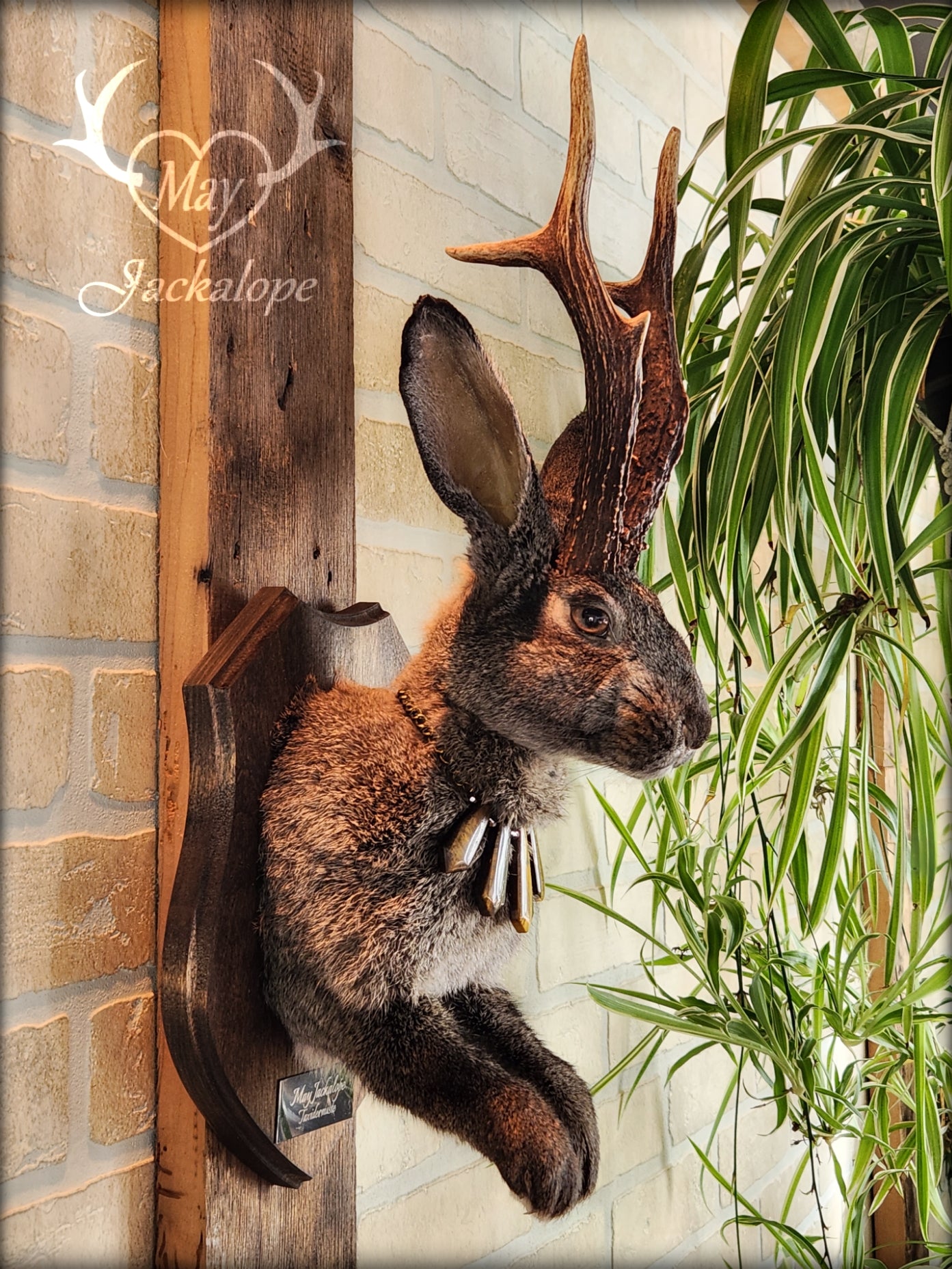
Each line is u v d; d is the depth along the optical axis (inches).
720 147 51.0
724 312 50.7
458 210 34.7
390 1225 29.9
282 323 24.9
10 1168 20.1
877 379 32.5
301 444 25.4
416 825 22.4
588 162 24.8
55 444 21.4
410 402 22.7
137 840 22.9
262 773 22.6
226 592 23.2
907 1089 48.8
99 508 22.3
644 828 43.2
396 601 31.5
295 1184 23.3
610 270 42.1
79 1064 21.5
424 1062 21.5
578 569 24.2
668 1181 42.8
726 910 36.4
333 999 21.7
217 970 21.4
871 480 32.1
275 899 22.0
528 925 23.2
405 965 21.8
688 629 36.1
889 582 31.8
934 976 35.3
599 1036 39.4
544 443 38.3
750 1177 48.5
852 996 50.3
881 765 56.6
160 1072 22.9
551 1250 36.1
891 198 34.2
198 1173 22.3
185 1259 22.2
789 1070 39.6
